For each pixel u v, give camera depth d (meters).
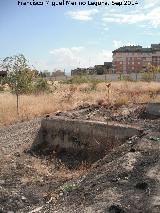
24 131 12.18
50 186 8.05
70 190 6.91
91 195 6.12
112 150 8.84
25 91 20.56
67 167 9.52
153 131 9.29
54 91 23.03
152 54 81.06
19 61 16.86
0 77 21.83
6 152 10.39
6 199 6.95
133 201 5.62
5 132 12.40
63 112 12.98
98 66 80.06
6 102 16.95
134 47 83.69
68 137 10.73
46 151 10.74
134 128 9.61
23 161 9.72
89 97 19.03
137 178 6.43
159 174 6.49
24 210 6.71
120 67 82.75
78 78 33.38
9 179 8.33
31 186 8.03
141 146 8.08
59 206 6.14
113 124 10.12
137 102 16.17
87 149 10.19
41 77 24.97
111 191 6.03
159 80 36.25
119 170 6.85
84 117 11.77
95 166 8.10
